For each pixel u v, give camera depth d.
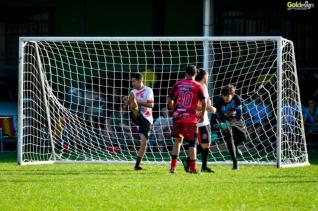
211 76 48.50
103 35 59.09
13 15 59.84
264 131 44.81
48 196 25.53
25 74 47.06
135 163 39.50
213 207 22.86
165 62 57.34
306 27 57.94
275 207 22.94
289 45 42.97
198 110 33.22
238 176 32.25
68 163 40.12
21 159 38.81
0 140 52.25
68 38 39.34
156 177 31.70
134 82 35.56
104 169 36.06
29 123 46.56
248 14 57.97
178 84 32.66
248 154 46.53
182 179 30.78
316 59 57.84
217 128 39.25
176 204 23.47
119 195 25.61
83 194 25.95
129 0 58.94
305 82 56.62
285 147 41.81
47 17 59.50
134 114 35.53
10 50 60.50
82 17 58.81
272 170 35.47
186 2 58.66
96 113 51.22
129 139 47.34
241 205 23.28
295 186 28.33
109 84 56.25
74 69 56.12
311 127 53.03
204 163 34.16
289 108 42.12
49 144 43.62
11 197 25.33
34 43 45.72
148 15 58.91
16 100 59.28
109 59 57.09
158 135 47.50
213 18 56.50
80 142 45.47
